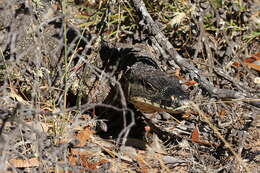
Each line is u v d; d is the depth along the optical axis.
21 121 7.96
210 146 10.46
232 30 13.43
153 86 9.98
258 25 13.87
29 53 10.70
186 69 11.43
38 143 8.41
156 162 9.84
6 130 9.07
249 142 10.66
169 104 9.67
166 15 13.35
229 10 13.83
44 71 10.95
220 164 9.86
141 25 11.78
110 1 12.02
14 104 9.96
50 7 11.62
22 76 10.85
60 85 10.80
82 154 9.62
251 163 9.88
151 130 10.91
